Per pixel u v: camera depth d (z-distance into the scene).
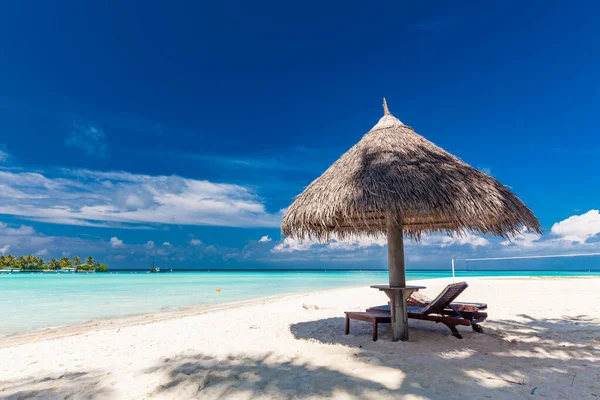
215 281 38.72
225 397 3.17
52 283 35.25
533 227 4.75
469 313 5.44
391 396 3.01
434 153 5.16
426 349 4.57
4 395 3.43
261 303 12.71
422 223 6.42
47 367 4.49
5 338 7.38
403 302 5.02
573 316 7.23
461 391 3.09
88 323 9.26
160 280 43.12
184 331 6.75
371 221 5.71
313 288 23.59
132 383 3.64
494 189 4.66
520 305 8.98
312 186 5.38
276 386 3.40
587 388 3.14
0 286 29.19
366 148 5.36
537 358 4.15
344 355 4.43
